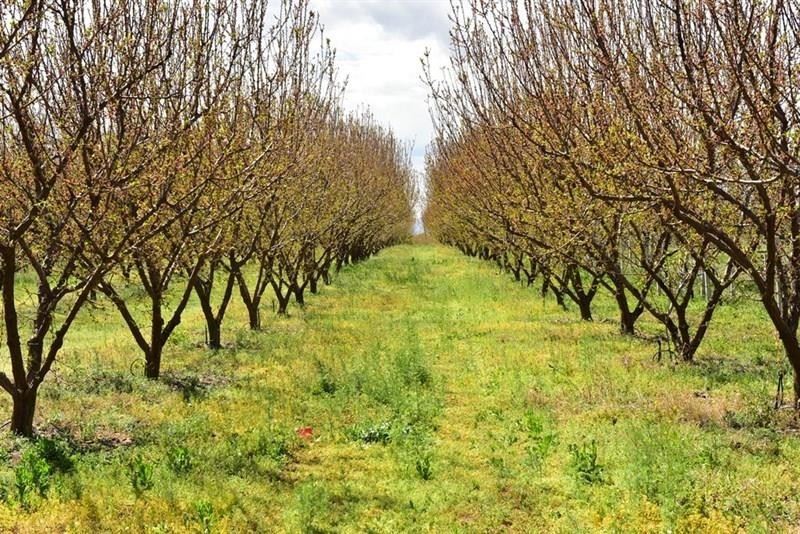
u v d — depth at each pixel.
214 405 10.69
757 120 6.70
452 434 9.72
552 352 14.85
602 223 12.97
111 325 18.56
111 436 9.04
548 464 8.30
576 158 9.45
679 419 9.68
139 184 8.82
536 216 14.77
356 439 9.49
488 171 17.70
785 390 11.04
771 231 8.23
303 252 22.98
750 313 19.92
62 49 8.41
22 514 6.37
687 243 11.62
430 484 7.84
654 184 9.03
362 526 6.76
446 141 24.05
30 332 16.39
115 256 8.79
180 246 11.48
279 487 7.67
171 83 9.72
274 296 27.11
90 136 8.62
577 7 9.14
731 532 6.26
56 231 8.34
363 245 49.00
